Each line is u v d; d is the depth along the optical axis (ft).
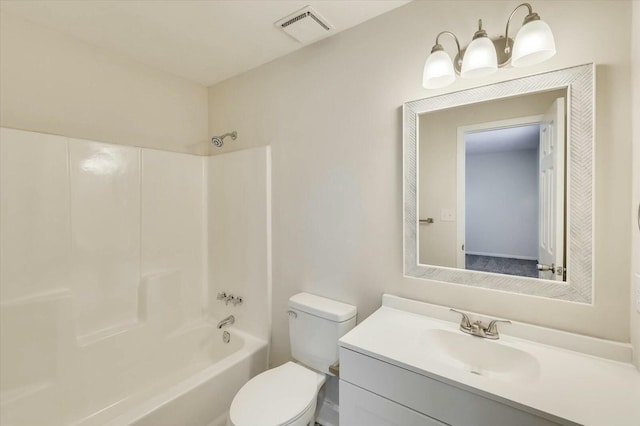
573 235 3.44
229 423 3.96
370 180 5.05
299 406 4.16
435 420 3.03
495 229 3.98
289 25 5.17
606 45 3.26
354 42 5.18
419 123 4.51
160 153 6.82
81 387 5.36
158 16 4.97
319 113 5.67
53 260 5.18
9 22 4.91
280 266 6.36
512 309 3.86
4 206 4.66
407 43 4.61
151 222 6.65
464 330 3.91
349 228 5.32
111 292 5.99
